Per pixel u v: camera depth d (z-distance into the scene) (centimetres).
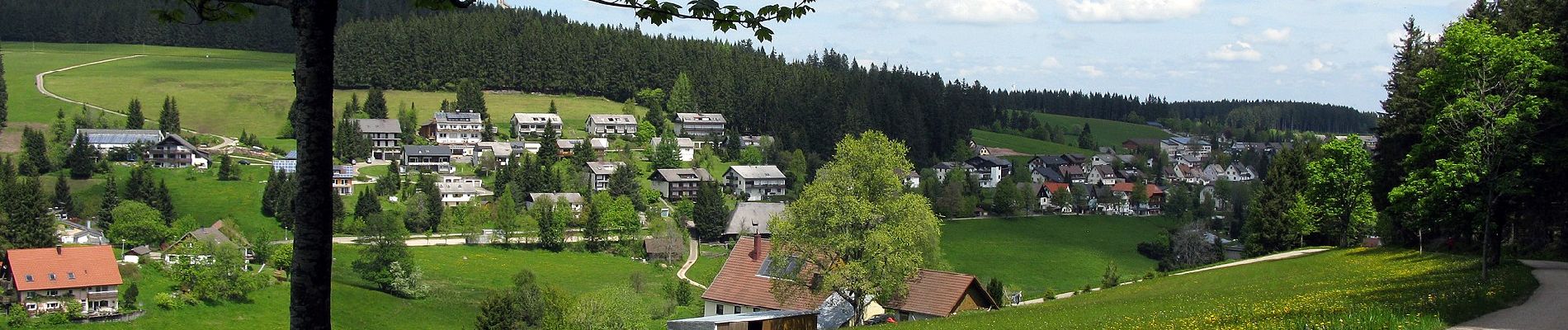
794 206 5581
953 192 16612
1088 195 18850
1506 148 3931
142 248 11562
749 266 6278
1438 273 4169
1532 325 2455
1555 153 4300
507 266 11788
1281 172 9638
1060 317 3638
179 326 8431
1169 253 14362
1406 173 6975
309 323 1191
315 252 1194
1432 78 4241
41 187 12575
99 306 8712
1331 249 7725
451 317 9244
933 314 5566
